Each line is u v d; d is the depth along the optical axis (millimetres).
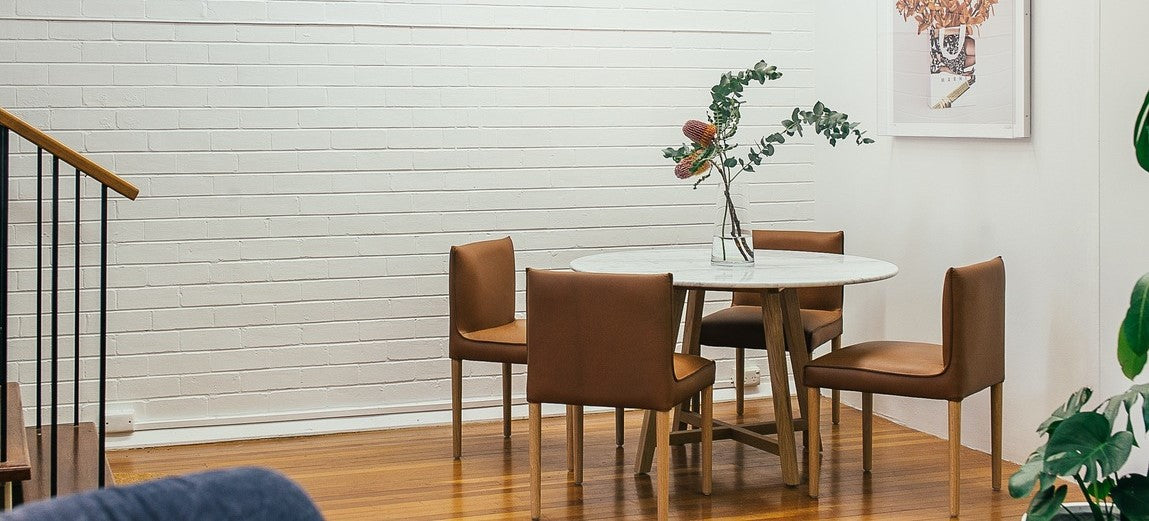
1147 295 2961
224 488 1661
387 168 5219
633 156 5539
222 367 5086
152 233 4957
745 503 4043
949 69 4707
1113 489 2979
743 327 4738
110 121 4871
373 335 5262
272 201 5090
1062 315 4203
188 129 4965
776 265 4402
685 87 5582
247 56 5008
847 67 5469
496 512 3967
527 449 4859
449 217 5316
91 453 3764
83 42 4816
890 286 5230
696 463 4570
